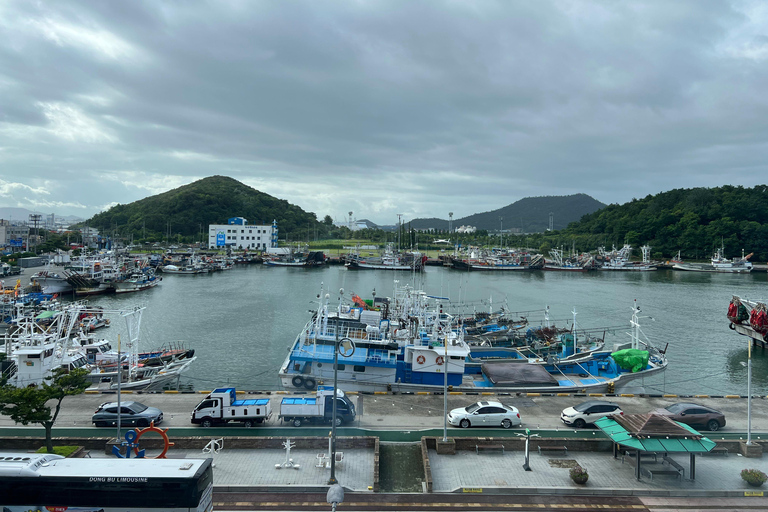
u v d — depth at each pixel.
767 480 28.12
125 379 53.19
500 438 32.78
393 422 37.84
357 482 28.41
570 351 61.78
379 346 52.81
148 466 20.36
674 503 26.58
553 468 30.28
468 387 48.69
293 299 130.88
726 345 85.06
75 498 19.56
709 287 164.88
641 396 44.97
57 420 37.59
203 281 174.88
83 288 134.75
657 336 91.75
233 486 27.23
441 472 29.69
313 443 32.66
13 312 93.38
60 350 56.12
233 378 64.44
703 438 28.52
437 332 60.12
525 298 139.12
